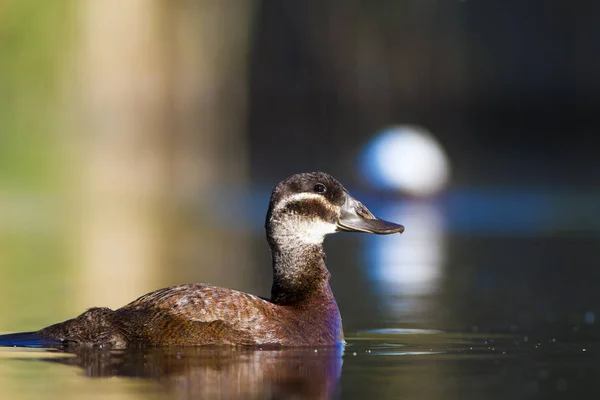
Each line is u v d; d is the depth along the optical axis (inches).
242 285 697.6
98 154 1544.0
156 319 445.1
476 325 553.9
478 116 1781.5
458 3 1786.4
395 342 499.5
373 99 1771.7
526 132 1785.2
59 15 1493.6
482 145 1779.0
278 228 490.9
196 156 1660.9
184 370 406.3
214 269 783.1
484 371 424.5
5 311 592.4
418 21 1779.0
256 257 856.9
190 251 897.5
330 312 479.2
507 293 678.5
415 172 1397.6
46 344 445.1
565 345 492.1
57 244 944.9
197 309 449.1
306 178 496.4
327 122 1768.0
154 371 403.5
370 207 1326.3
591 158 1761.8
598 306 620.4
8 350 438.3
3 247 920.9
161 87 1617.9
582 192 1395.2
